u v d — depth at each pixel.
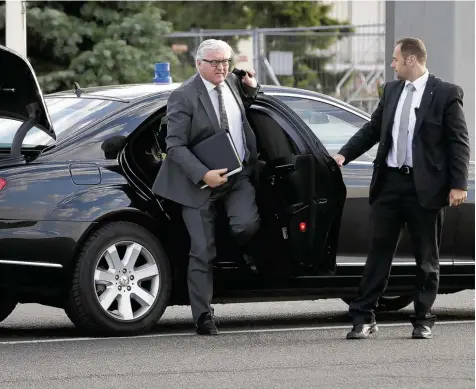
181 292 18.92
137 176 18.39
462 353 16.72
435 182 17.75
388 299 22.17
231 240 18.97
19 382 14.76
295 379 14.88
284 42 51.56
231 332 18.89
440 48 35.75
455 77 35.59
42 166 17.83
